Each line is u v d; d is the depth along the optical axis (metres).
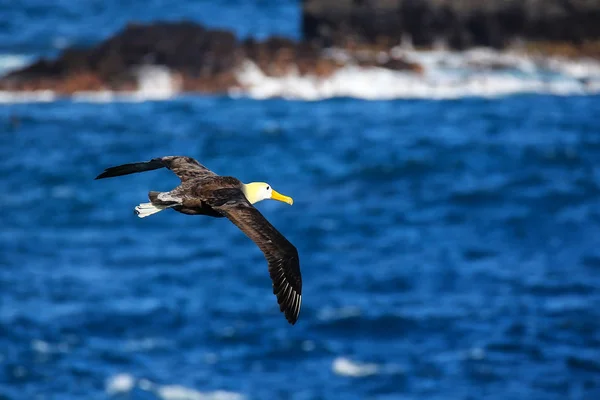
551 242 43.44
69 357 30.80
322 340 32.12
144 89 70.44
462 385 28.91
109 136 61.12
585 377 29.41
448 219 47.12
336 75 72.44
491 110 68.31
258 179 54.00
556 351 31.11
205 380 29.39
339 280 37.94
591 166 55.94
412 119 65.88
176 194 10.55
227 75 71.38
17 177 53.69
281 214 47.66
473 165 56.06
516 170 54.97
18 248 42.69
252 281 38.28
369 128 63.53
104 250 42.56
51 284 37.72
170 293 36.78
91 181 53.19
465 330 32.72
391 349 31.39
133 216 47.97
